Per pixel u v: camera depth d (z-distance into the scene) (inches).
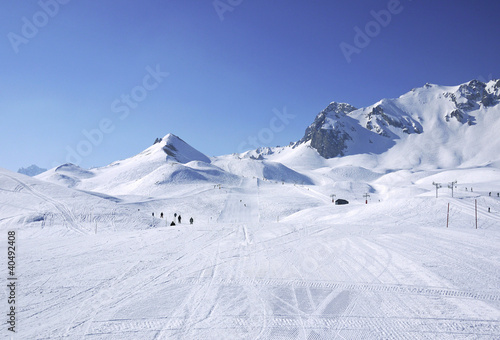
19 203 1839.3
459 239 590.6
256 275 358.6
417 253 458.3
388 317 239.5
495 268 370.6
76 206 1787.6
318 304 267.6
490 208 1606.8
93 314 247.3
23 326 224.4
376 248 501.7
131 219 1624.0
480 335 209.0
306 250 500.4
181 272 373.4
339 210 2144.4
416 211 1539.1
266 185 5270.7
